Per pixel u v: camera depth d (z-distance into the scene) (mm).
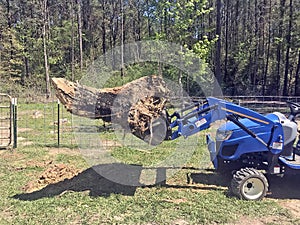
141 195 5141
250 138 5113
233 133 5254
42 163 7043
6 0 32062
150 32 20156
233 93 28031
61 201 4859
